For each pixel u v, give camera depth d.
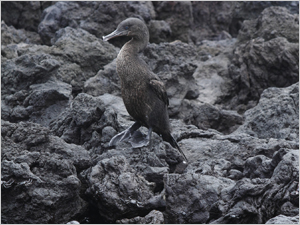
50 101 15.10
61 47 18.67
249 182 10.55
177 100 17.88
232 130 17.30
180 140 13.98
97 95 16.86
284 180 10.45
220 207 10.24
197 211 10.57
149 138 12.55
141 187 10.75
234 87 20.72
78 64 18.41
